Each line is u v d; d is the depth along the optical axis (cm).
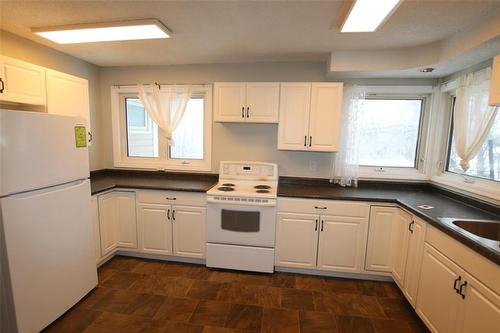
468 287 142
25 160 164
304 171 310
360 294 234
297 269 266
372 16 169
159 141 337
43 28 208
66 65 281
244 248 262
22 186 163
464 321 144
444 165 277
